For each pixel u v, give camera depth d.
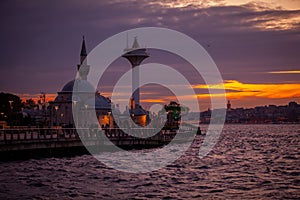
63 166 73.56
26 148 77.56
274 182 60.62
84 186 56.31
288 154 106.69
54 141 83.25
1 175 62.69
